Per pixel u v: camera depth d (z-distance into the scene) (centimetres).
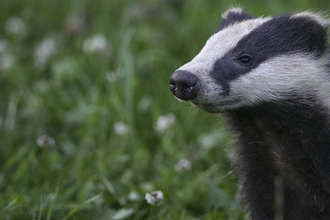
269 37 935
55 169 1138
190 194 1094
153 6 1695
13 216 1008
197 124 1303
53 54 1528
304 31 948
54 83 1408
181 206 1076
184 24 1619
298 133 935
